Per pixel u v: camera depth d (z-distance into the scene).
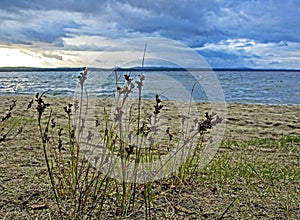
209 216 2.97
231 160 4.80
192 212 3.04
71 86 24.08
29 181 3.63
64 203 3.09
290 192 3.59
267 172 4.25
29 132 6.34
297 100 16.78
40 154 4.77
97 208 3.00
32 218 2.83
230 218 2.95
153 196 3.31
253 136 6.99
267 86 29.17
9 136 5.95
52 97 14.79
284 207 3.20
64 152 4.91
